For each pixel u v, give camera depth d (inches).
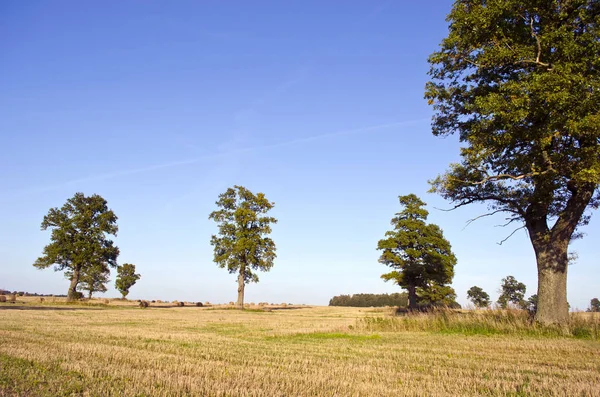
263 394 265.1
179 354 436.1
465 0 752.3
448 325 785.6
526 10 695.7
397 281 1967.3
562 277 734.5
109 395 257.9
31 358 372.8
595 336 634.2
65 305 2193.7
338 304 5280.5
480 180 796.6
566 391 286.0
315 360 417.4
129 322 953.5
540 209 759.1
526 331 712.4
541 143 654.5
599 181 628.4
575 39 669.3
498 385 304.7
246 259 2278.5
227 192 2337.6
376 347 536.7
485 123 713.0
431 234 2026.3
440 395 273.6
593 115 609.3
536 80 639.8
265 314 1804.9
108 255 2503.7
